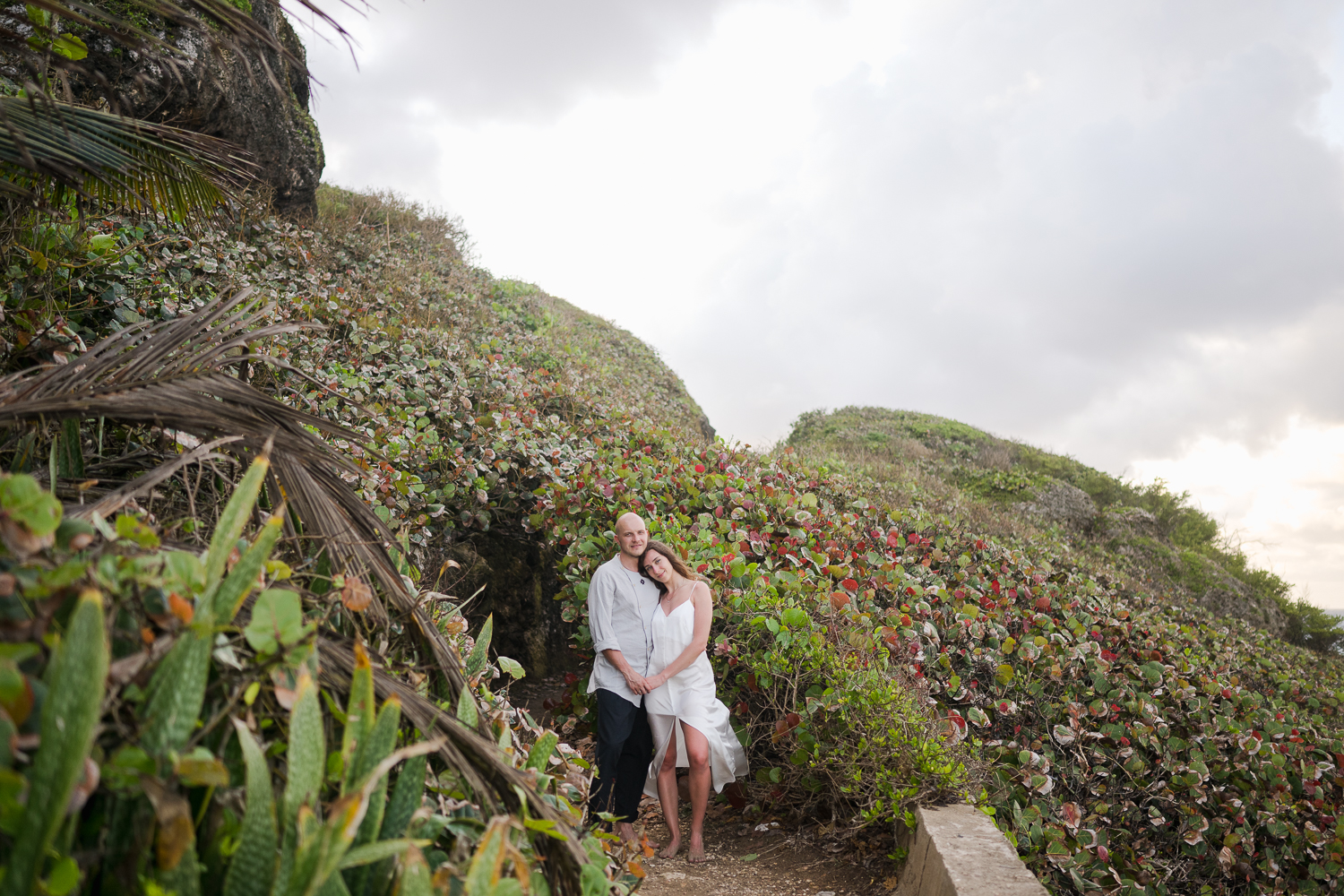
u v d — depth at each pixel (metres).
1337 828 5.04
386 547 2.00
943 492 12.42
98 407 1.54
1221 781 5.21
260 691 1.29
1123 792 4.82
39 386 1.68
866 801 3.76
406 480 4.43
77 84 3.55
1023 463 19.03
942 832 3.16
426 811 1.31
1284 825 4.91
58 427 1.72
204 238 4.82
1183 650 7.11
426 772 1.59
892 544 6.13
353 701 1.29
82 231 3.07
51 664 0.95
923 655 4.90
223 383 1.84
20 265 2.73
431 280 10.16
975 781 3.81
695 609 4.06
